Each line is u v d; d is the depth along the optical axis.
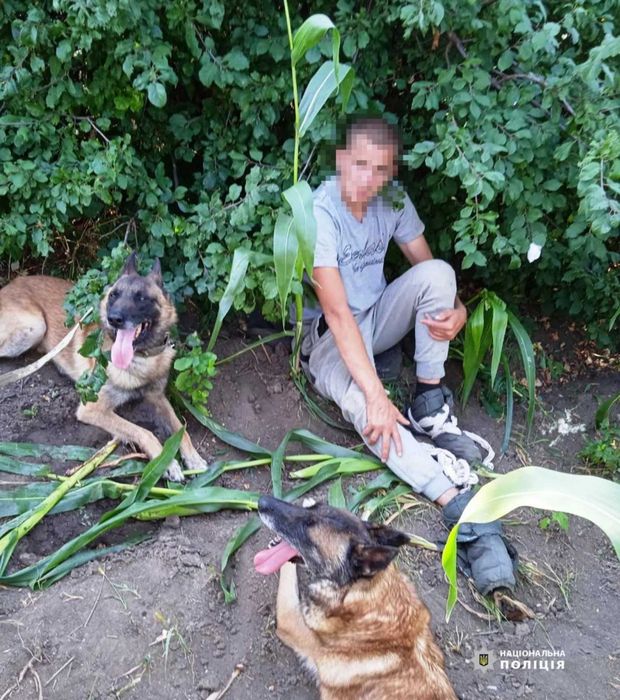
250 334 4.32
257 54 3.62
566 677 2.95
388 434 3.48
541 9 3.25
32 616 2.68
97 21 3.10
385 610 2.61
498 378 4.55
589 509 1.86
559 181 3.55
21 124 3.53
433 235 4.39
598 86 3.22
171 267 4.08
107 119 3.70
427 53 3.65
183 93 4.15
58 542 3.11
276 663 2.80
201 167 4.32
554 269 4.47
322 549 2.59
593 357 4.86
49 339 4.01
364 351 3.52
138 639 2.69
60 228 3.71
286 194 2.87
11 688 2.46
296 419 3.96
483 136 3.37
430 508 3.53
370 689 2.56
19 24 3.28
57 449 3.42
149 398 3.80
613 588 3.51
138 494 3.14
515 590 3.28
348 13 3.47
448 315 3.78
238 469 3.61
